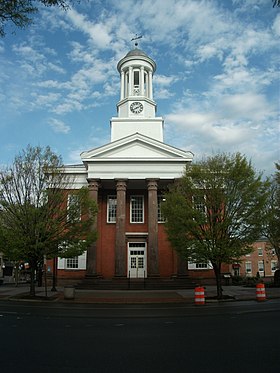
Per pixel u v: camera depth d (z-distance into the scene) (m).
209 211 25.45
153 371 6.83
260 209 25.11
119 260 34.75
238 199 25.14
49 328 12.05
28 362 7.54
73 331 11.41
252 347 8.85
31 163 26.84
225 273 37.69
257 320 13.62
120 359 7.76
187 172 27.09
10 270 72.12
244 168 25.42
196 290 21.14
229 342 9.48
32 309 18.58
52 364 7.36
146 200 40.53
